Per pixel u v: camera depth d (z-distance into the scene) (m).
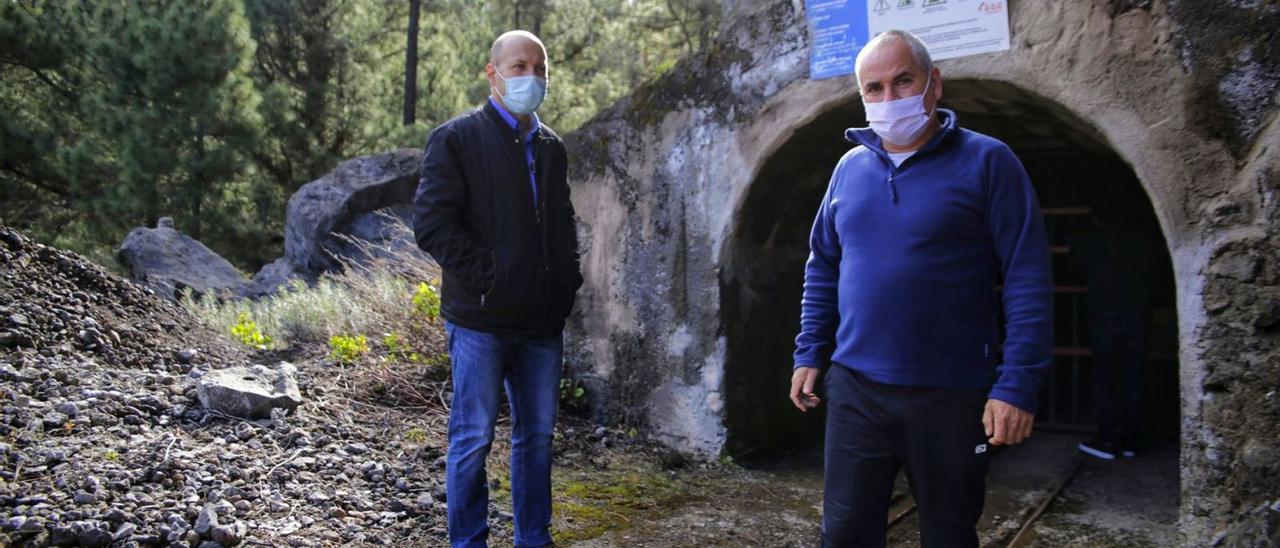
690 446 5.28
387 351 5.99
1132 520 4.52
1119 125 3.91
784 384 5.61
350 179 11.95
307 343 6.65
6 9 13.30
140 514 3.39
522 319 3.31
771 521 4.28
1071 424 6.56
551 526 4.04
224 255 14.89
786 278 5.60
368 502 3.92
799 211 5.51
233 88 14.17
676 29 21.59
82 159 13.47
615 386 5.62
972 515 2.49
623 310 5.58
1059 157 6.27
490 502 4.17
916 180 2.51
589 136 5.72
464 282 3.21
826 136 4.99
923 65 2.54
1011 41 4.17
